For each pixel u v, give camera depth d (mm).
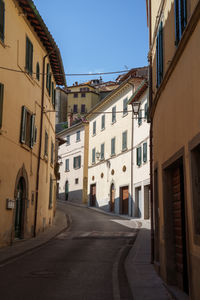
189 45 5996
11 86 15367
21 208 17328
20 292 7223
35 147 19391
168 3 8805
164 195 8453
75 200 51500
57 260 11734
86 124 51156
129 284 8141
